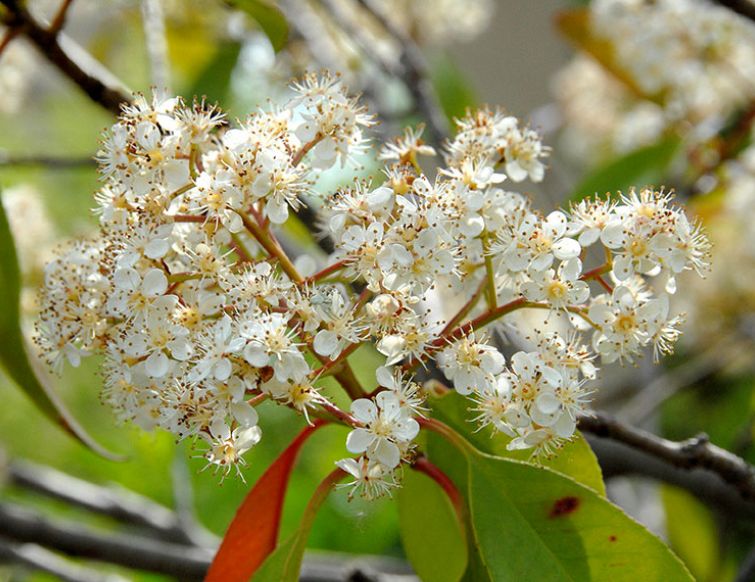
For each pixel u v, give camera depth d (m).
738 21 0.55
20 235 0.45
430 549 0.37
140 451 0.62
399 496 0.37
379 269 0.34
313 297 0.34
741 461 0.38
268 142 0.34
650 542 0.34
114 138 0.34
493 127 0.36
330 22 0.59
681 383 0.59
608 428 0.38
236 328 0.33
